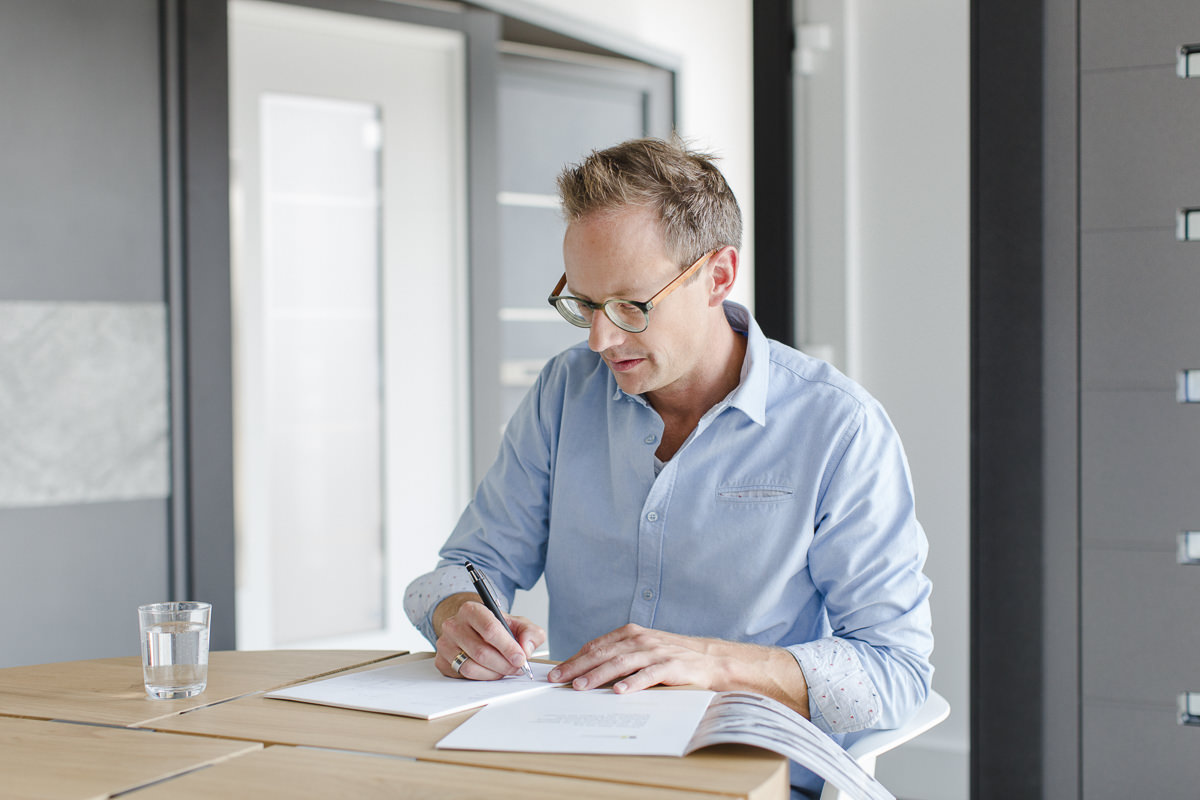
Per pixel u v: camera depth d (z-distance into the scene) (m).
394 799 0.76
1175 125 1.78
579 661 1.08
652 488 1.35
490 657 1.11
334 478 3.06
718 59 3.82
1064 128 1.86
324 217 3.00
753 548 1.31
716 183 1.27
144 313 2.33
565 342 3.48
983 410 1.92
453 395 3.21
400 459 3.13
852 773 0.93
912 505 1.32
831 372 1.37
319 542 3.04
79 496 2.25
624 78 3.56
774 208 2.25
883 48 2.22
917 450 2.21
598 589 1.40
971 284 1.93
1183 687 1.78
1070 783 1.85
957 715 2.16
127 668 1.21
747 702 0.97
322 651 1.30
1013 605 1.89
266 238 2.91
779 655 1.13
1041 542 1.87
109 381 2.29
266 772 0.83
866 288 2.24
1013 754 1.89
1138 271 1.81
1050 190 1.87
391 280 3.09
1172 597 1.79
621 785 0.79
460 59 3.12
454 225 3.18
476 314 3.18
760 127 2.26
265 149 2.89
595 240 1.19
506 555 1.47
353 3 2.91
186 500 2.39
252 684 1.12
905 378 2.21
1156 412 1.80
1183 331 1.78
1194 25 1.76
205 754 0.88
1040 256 1.88
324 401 3.03
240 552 2.90
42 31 2.20
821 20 2.26
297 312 2.97
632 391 1.28
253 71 2.85
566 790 0.78
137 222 2.33
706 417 1.34
